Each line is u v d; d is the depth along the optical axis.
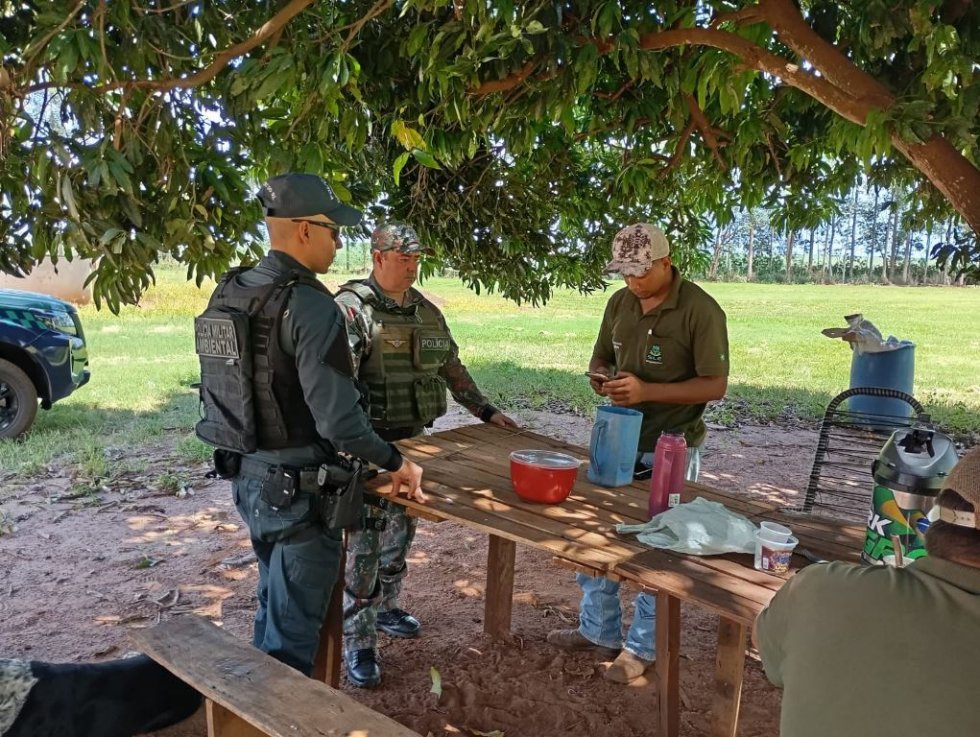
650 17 3.05
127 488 5.28
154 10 2.65
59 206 2.60
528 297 5.73
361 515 2.36
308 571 2.32
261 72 2.60
